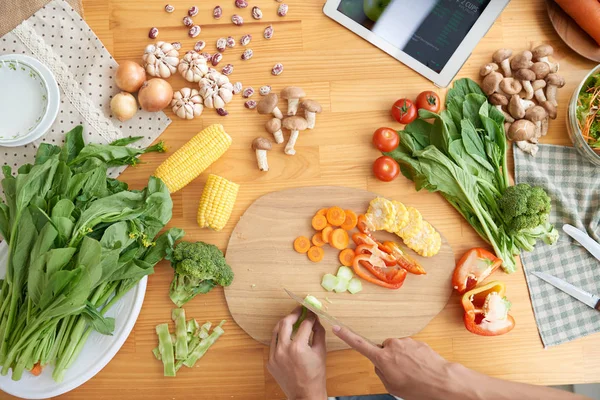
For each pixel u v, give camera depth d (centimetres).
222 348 145
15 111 145
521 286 148
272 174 148
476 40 146
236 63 149
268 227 147
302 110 149
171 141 147
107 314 141
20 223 125
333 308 146
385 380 128
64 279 118
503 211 142
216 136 139
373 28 148
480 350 147
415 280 146
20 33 145
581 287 148
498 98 145
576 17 139
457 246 148
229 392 145
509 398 115
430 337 147
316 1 149
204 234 146
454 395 119
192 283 138
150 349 145
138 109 147
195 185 147
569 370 146
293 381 132
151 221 135
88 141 145
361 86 150
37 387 138
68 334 136
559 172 150
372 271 145
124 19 148
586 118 145
